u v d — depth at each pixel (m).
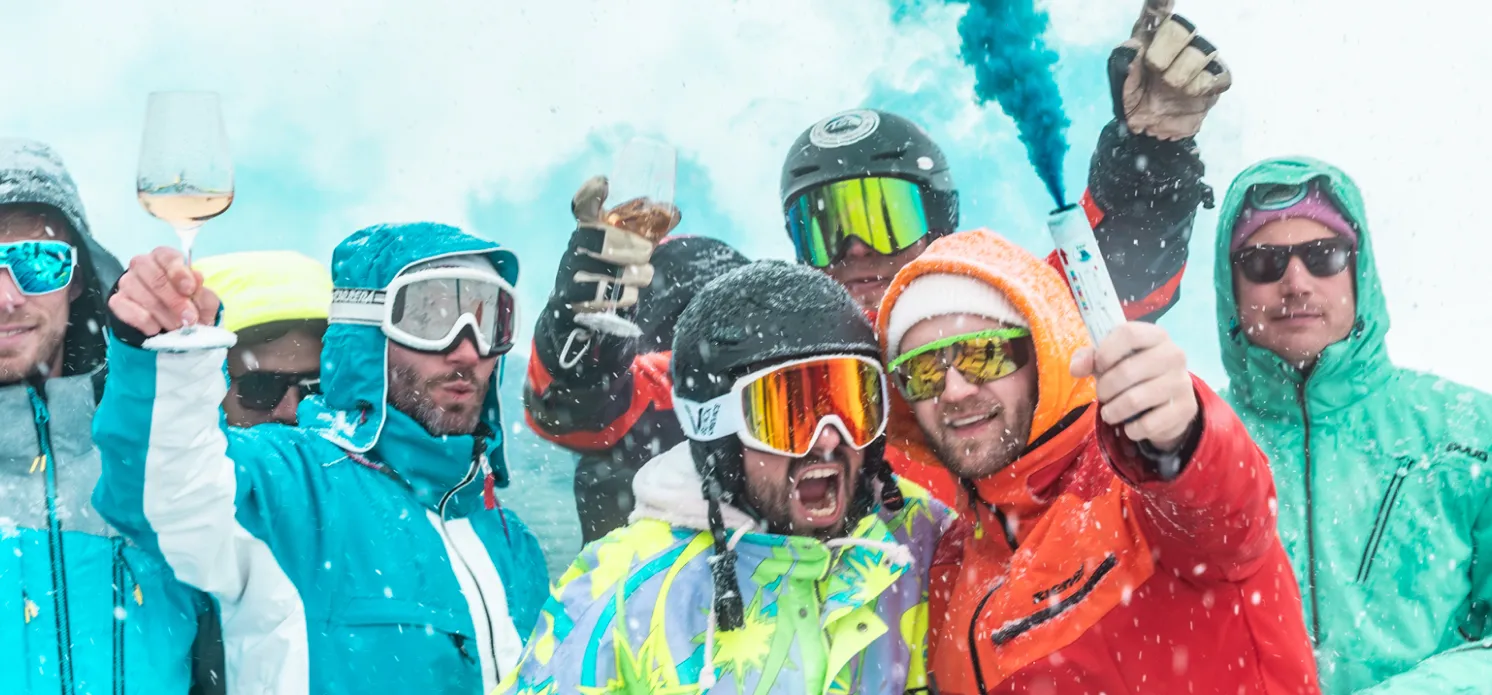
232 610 2.46
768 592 2.07
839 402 2.08
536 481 4.88
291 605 2.44
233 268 3.22
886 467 2.27
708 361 2.12
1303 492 2.87
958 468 2.12
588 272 2.73
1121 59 2.91
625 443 3.43
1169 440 1.69
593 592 2.09
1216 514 1.77
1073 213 1.55
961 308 2.08
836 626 2.06
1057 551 2.04
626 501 3.43
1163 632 1.95
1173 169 3.06
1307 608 2.76
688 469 2.19
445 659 2.51
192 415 2.20
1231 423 1.75
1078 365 1.63
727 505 2.15
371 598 2.49
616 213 2.60
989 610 2.08
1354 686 2.64
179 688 2.46
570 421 3.17
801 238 3.30
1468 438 2.74
